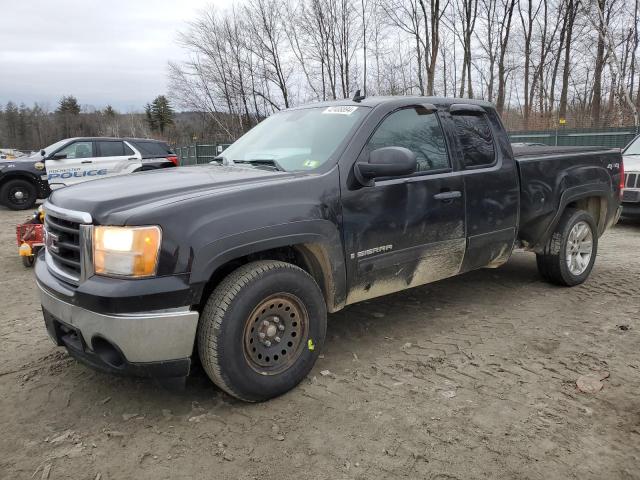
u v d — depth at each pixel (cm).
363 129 357
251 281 288
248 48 2833
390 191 358
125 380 338
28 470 249
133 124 7344
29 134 9831
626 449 257
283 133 405
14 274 653
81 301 267
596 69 2650
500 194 433
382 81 2842
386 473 242
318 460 253
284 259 338
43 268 317
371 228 349
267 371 303
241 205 291
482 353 371
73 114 10231
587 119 3016
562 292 509
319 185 325
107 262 264
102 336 265
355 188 341
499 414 289
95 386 331
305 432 276
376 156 331
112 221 266
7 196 1347
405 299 495
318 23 2716
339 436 272
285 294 304
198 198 282
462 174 406
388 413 292
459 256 412
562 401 303
